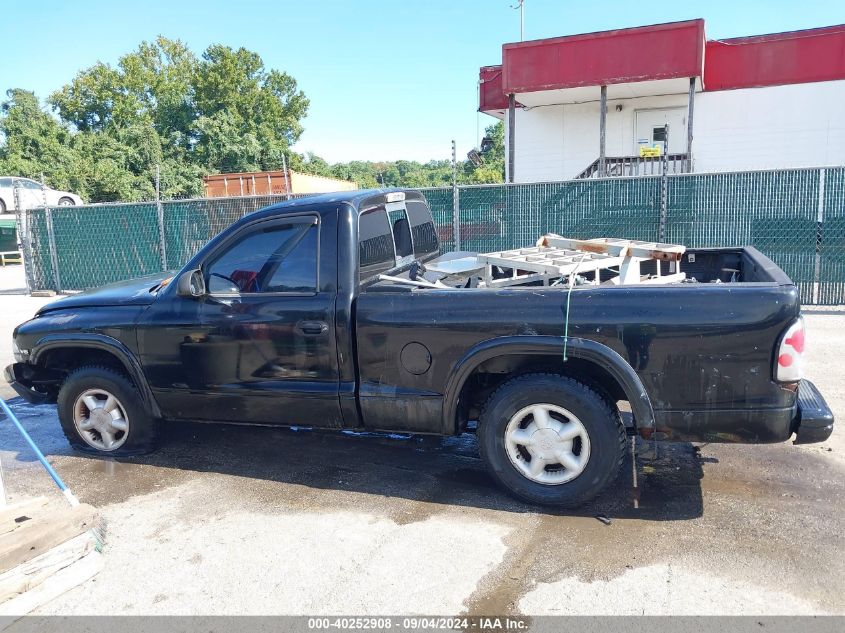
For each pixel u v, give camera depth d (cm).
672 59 1474
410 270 493
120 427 496
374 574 331
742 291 345
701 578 318
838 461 454
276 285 428
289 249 425
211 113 4522
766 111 1666
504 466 397
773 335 341
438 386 398
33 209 1383
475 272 525
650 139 1783
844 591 304
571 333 368
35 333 496
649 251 469
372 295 408
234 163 4281
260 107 4778
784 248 954
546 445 385
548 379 381
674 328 352
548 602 303
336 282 413
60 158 3759
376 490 431
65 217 1365
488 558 342
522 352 377
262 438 537
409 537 367
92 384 493
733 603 297
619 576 321
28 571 319
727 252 538
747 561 331
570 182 1030
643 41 1489
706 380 352
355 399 416
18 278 1986
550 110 1864
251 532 380
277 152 4584
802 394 374
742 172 951
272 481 452
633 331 359
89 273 1374
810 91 1622
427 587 319
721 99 1700
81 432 509
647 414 361
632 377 359
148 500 428
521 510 395
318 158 5494
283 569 339
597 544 353
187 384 457
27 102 4097
